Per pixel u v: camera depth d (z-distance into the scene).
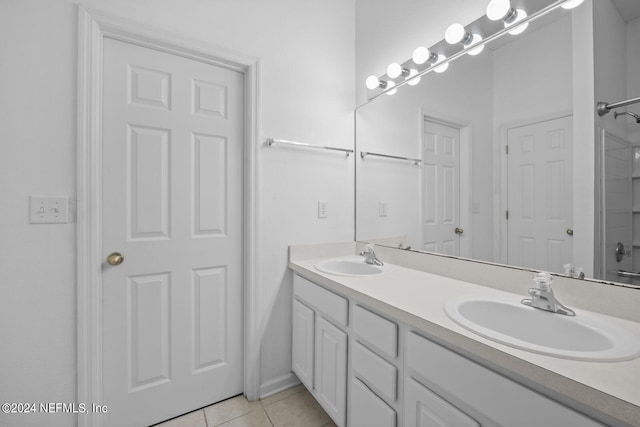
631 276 0.86
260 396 1.65
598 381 0.54
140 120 1.38
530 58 1.10
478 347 0.71
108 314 1.32
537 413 0.61
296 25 1.78
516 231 1.15
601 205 0.92
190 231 1.51
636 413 0.47
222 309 1.61
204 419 1.46
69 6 1.20
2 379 1.11
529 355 0.64
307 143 1.81
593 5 0.94
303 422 1.45
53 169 1.17
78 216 1.21
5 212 1.10
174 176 1.46
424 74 1.55
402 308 0.95
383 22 1.82
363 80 1.98
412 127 1.62
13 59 1.11
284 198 1.73
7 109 1.10
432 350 0.85
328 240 1.89
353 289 1.18
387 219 1.76
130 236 1.37
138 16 1.32
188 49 1.44
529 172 1.11
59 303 1.19
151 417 1.42
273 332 1.70
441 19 1.46
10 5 1.11
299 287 1.64
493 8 1.14
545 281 0.92
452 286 1.23
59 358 1.19
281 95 1.72
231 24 1.56
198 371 1.54
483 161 1.27
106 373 1.32
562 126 1.01
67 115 1.19
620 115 0.88
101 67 1.28
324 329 1.40
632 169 0.85
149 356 1.41
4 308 1.11
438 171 1.47
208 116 1.55
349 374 1.23
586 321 0.83
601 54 0.92
